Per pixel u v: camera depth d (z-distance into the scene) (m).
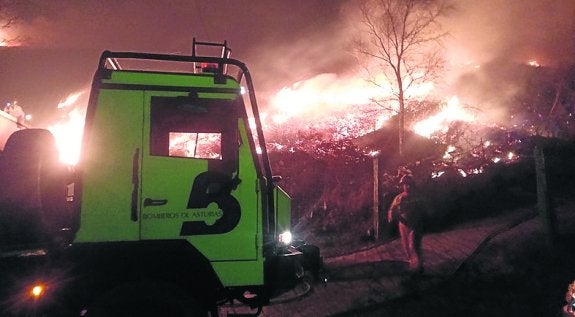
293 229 13.01
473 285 6.89
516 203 12.05
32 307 3.93
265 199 4.23
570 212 10.02
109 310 3.98
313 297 7.18
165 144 4.57
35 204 4.16
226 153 4.23
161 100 4.20
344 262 9.24
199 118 4.33
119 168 4.06
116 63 4.83
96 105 4.10
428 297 6.68
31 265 3.95
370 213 13.13
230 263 4.15
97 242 3.98
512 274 7.09
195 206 4.12
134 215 4.03
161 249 4.04
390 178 14.55
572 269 6.91
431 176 13.58
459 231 10.32
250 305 4.39
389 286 7.39
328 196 14.41
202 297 4.25
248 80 4.42
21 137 4.30
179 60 4.43
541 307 5.92
